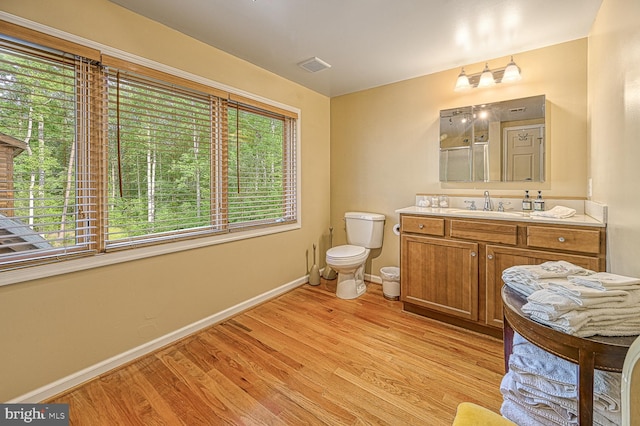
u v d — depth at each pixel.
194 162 2.17
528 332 0.93
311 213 3.29
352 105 3.34
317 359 1.83
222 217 2.36
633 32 1.17
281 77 2.83
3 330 1.36
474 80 2.51
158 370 1.72
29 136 1.45
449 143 2.67
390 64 2.57
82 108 1.60
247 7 1.75
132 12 1.76
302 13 1.81
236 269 2.47
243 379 1.64
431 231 2.29
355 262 2.71
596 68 1.83
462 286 2.15
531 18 1.87
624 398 0.59
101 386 1.58
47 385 1.48
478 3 1.72
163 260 1.97
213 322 2.29
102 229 1.68
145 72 1.82
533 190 2.33
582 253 1.70
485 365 1.76
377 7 1.75
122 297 1.77
